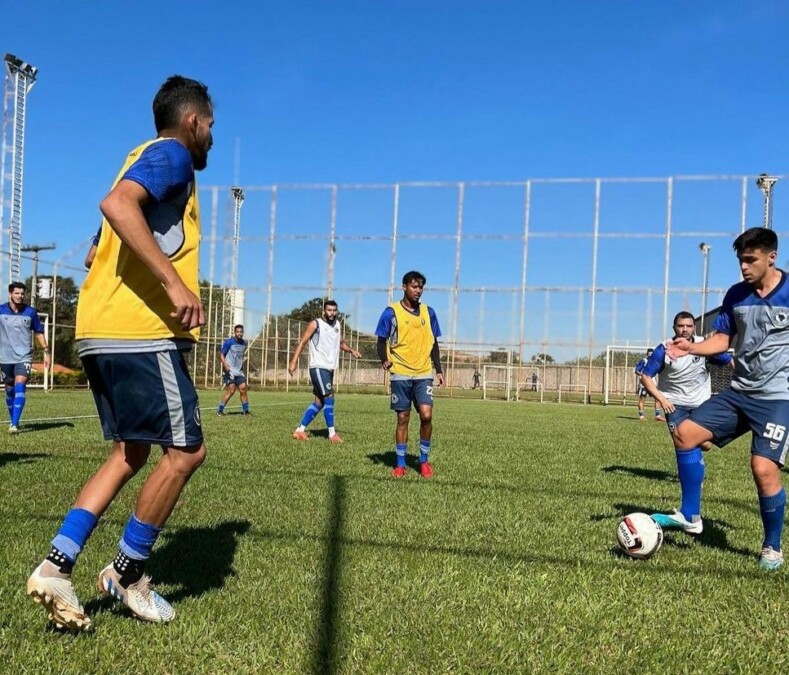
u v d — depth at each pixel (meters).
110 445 7.91
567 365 29.62
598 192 28.58
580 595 3.10
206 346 30.08
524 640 2.60
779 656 2.54
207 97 2.71
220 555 3.55
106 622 2.65
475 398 30.22
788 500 5.71
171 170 2.42
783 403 3.82
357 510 4.73
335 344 9.49
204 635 2.55
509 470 6.98
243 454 7.60
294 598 2.95
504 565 3.52
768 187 26.81
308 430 11.02
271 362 31.38
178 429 2.53
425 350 6.66
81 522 2.53
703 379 6.41
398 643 2.53
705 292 27.84
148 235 2.30
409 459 7.70
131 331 2.47
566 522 4.58
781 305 3.83
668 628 2.78
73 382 24.38
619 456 8.64
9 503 4.61
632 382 30.97
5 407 14.19
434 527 4.30
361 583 3.17
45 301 23.83
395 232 30.06
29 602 2.81
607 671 2.38
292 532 4.05
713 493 5.98
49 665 2.29
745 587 3.32
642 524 3.77
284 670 2.30
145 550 2.62
